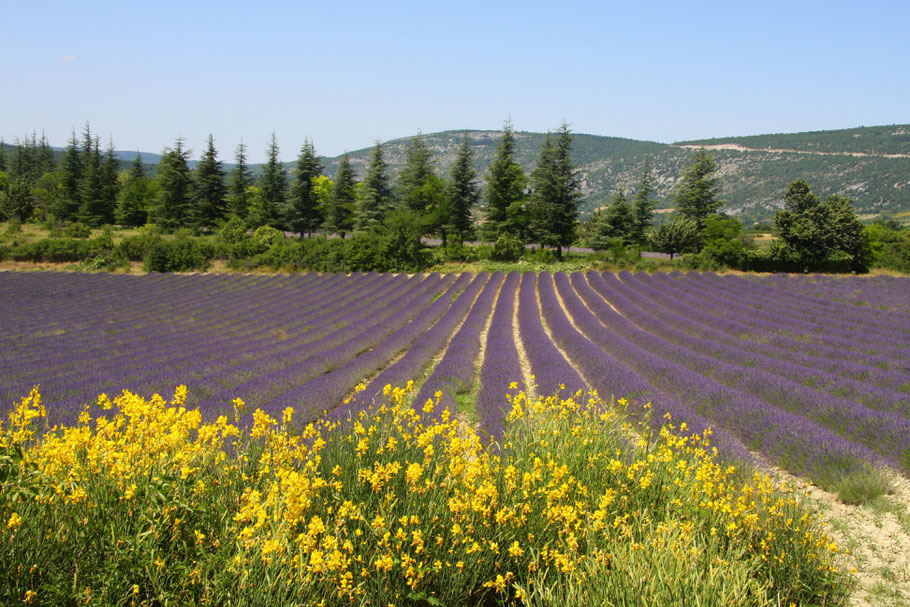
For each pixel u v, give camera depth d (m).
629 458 5.30
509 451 4.98
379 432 4.78
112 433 4.00
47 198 71.94
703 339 17.91
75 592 2.84
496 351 16.55
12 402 11.45
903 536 5.70
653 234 52.66
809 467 7.52
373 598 3.30
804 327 20.73
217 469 4.06
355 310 26.91
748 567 3.93
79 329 23.62
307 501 3.34
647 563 3.51
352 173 58.88
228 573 3.02
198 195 62.75
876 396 10.88
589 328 20.70
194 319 25.88
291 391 12.18
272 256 44.84
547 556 3.69
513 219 50.06
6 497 3.00
